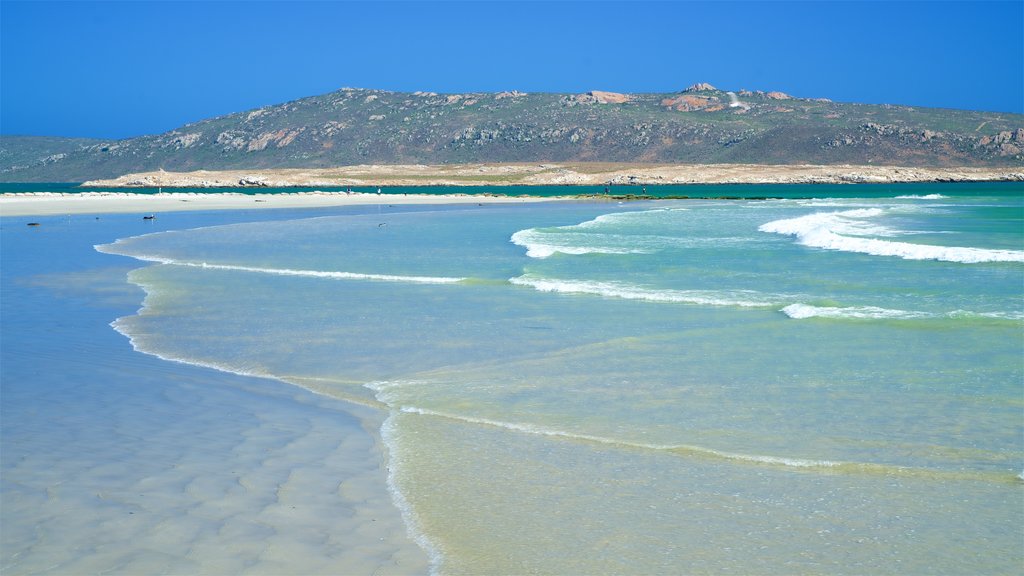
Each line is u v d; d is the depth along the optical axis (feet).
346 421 29.43
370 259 84.69
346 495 21.81
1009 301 53.72
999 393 32.40
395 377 36.42
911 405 30.89
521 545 18.75
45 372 36.58
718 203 236.84
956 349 40.34
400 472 23.77
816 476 23.52
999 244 91.66
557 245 95.61
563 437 27.35
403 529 19.61
